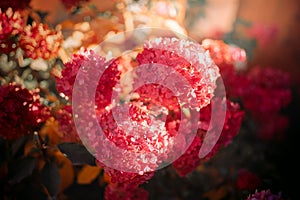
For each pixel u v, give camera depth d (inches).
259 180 34.3
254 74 39.2
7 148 29.5
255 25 41.1
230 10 39.7
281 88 38.9
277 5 41.4
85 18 33.3
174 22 34.8
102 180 33.1
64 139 29.5
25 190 29.9
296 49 41.6
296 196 36.8
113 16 33.6
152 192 33.9
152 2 34.6
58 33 30.8
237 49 36.3
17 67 30.2
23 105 27.9
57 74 30.0
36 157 31.1
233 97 37.3
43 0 33.2
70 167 32.7
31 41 29.8
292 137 39.4
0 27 29.1
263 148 38.3
